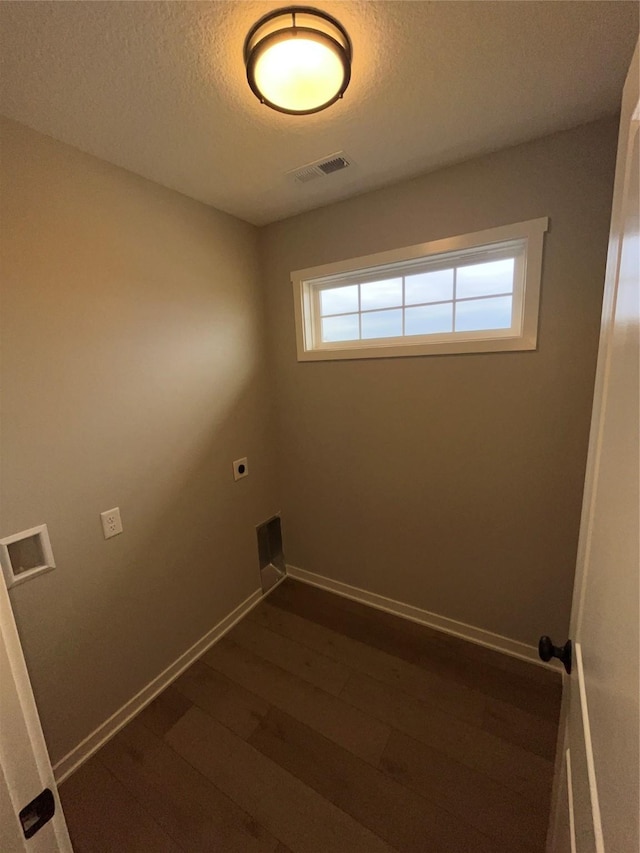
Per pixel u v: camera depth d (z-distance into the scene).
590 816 0.53
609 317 0.72
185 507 1.84
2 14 0.81
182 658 1.84
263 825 1.21
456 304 1.78
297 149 1.41
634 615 0.41
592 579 0.69
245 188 1.69
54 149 1.27
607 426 0.66
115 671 1.56
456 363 1.74
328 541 2.36
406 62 1.01
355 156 1.47
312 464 2.30
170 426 1.74
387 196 1.74
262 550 2.36
